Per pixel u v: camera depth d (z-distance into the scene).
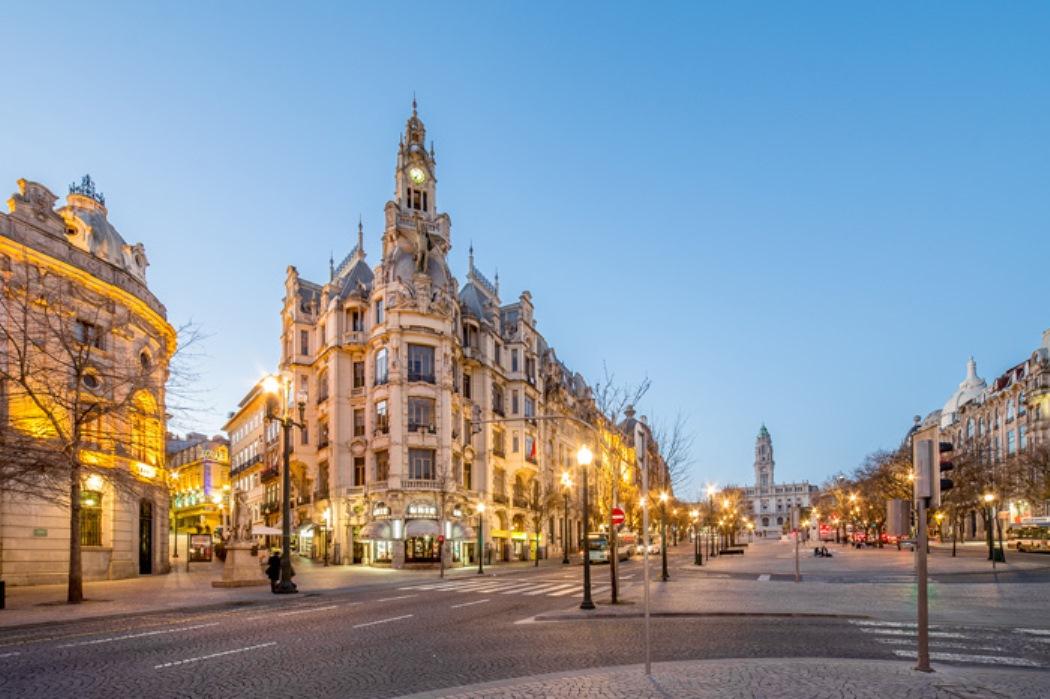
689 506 114.19
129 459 37.31
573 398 87.75
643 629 16.06
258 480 77.94
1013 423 86.50
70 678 10.99
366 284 62.62
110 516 36.41
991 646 13.30
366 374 57.59
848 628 15.98
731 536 100.00
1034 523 63.12
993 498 47.97
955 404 111.56
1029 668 10.95
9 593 27.97
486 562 59.81
